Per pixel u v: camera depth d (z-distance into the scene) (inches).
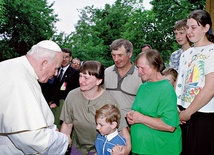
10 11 862.5
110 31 1299.2
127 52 124.1
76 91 108.6
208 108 102.9
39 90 93.3
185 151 108.9
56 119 209.0
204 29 105.5
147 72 100.3
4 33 880.3
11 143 89.0
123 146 101.0
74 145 112.3
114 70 130.3
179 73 116.2
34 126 83.4
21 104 84.9
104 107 100.3
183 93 110.3
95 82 102.3
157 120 98.0
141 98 103.9
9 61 92.3
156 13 874.8
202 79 103.4
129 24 1029.2
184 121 104.5
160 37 935.0
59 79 214.7
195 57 106.8
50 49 92.3
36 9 898.7
